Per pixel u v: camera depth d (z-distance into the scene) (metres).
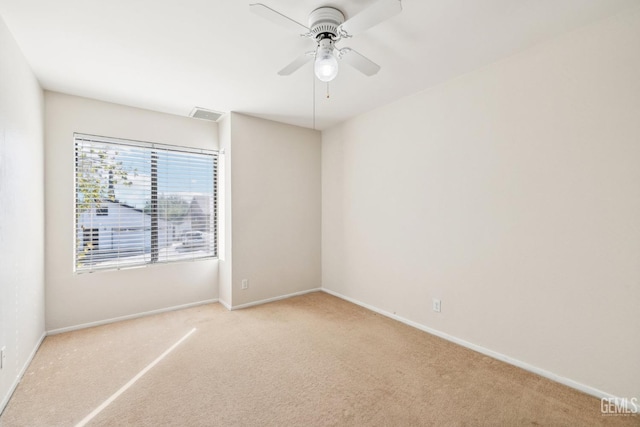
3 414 1.67
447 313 2.63
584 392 1.86
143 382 1.99
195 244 3.59
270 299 3.70
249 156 3.51
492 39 1.99
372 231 3.38
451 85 2.58
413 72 2.45
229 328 2.89
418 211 2.87
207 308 3.46
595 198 1.82
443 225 2.66
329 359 2.30
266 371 2.13
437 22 1.80
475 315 2.43
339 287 3.87
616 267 1.75
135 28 1.84
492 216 2.31
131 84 2.63
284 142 3.81
